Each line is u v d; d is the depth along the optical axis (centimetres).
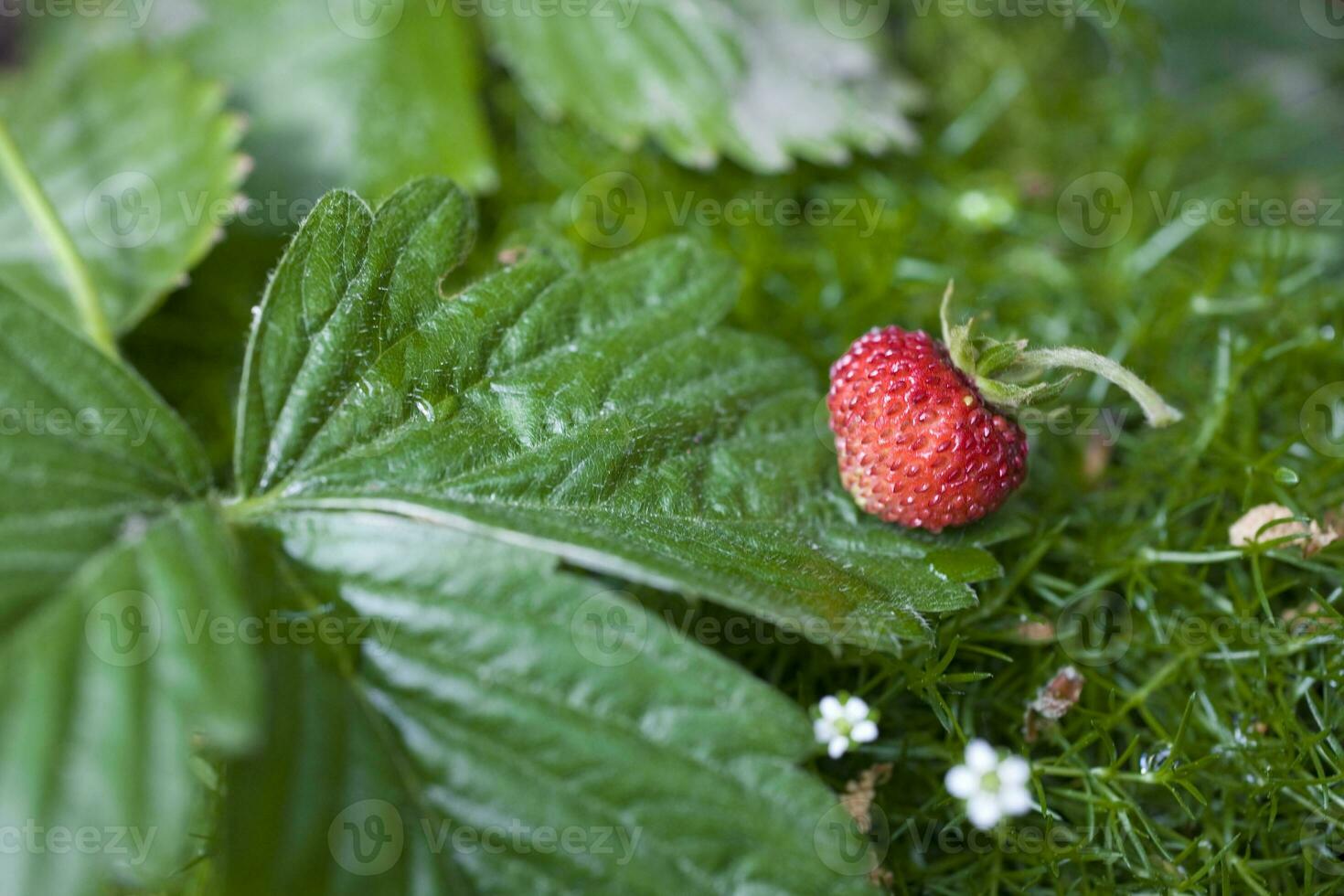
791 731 16
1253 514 19
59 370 16
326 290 17
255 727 15
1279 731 18
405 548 17
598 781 16
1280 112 24
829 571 17
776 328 21
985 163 24
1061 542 19
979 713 18
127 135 21
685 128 22
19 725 15
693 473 18
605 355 18
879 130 23
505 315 18
